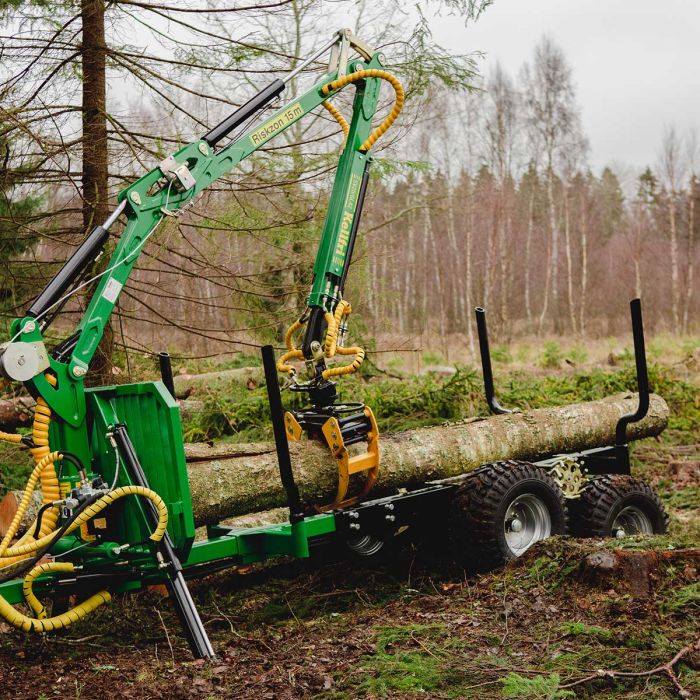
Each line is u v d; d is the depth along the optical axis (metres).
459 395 9.46
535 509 5.71
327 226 5.57
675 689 3.53
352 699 3.61
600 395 10.88
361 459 5.37
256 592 5.68
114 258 4.63
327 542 5.32
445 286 41.75
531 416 6.71
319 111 7.54
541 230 53.06
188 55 7.23
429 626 4.45
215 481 5.05
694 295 48.09
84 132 6.90
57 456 4.26
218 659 4.22
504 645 4.16
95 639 4.79
